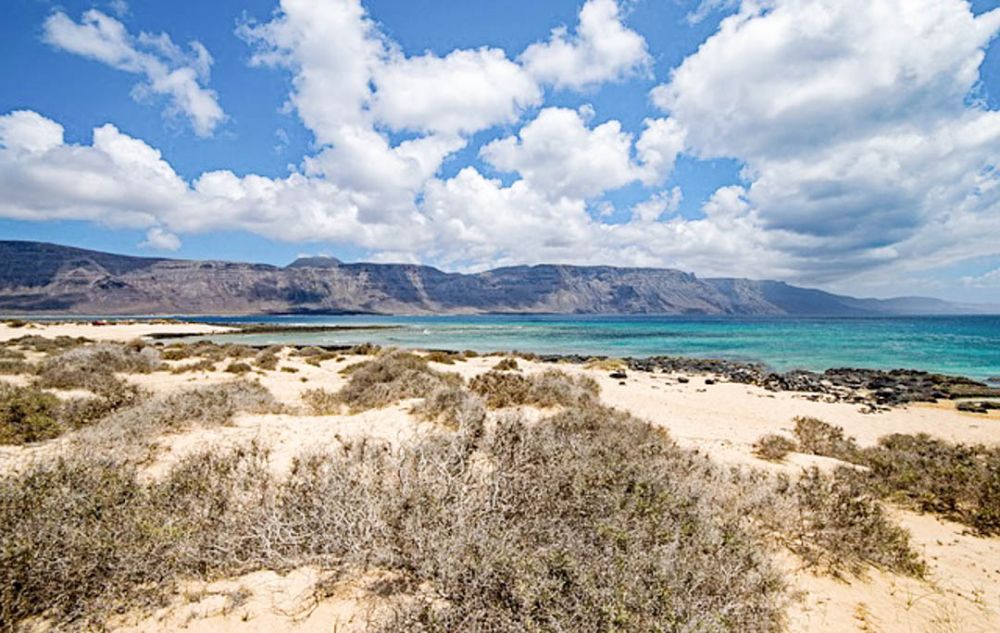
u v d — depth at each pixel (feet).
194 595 10.44
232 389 35.35
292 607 10.23
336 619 9.86
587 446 19.66
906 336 188.24
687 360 103.40
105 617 9.61
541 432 21.17
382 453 17.92
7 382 34.60
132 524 11.59
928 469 24.64
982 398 60.90
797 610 11.81
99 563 10.22
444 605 10.05
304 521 12.81
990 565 15.66
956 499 21.17
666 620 8.83
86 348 58.54
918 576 14.42
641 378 71.67
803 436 33.91
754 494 17.75
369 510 12.78
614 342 162.61
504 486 14.30
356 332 211.61
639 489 14.49
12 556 9.57
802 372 86.58
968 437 39.86
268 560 11.75
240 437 24.54
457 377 49.93
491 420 25.25
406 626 9.11
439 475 14.82
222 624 9.64
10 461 18.94
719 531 13.19
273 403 34.35
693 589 10.14
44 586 9.73
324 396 37.65
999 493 19.99
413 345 141.49
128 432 23.57
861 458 29.86
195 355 76.64
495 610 9.15
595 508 13.34
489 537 11.23
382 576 11.37
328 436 25.57
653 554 10.91
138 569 10.53
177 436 24.64
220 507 13.62
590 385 51.11
